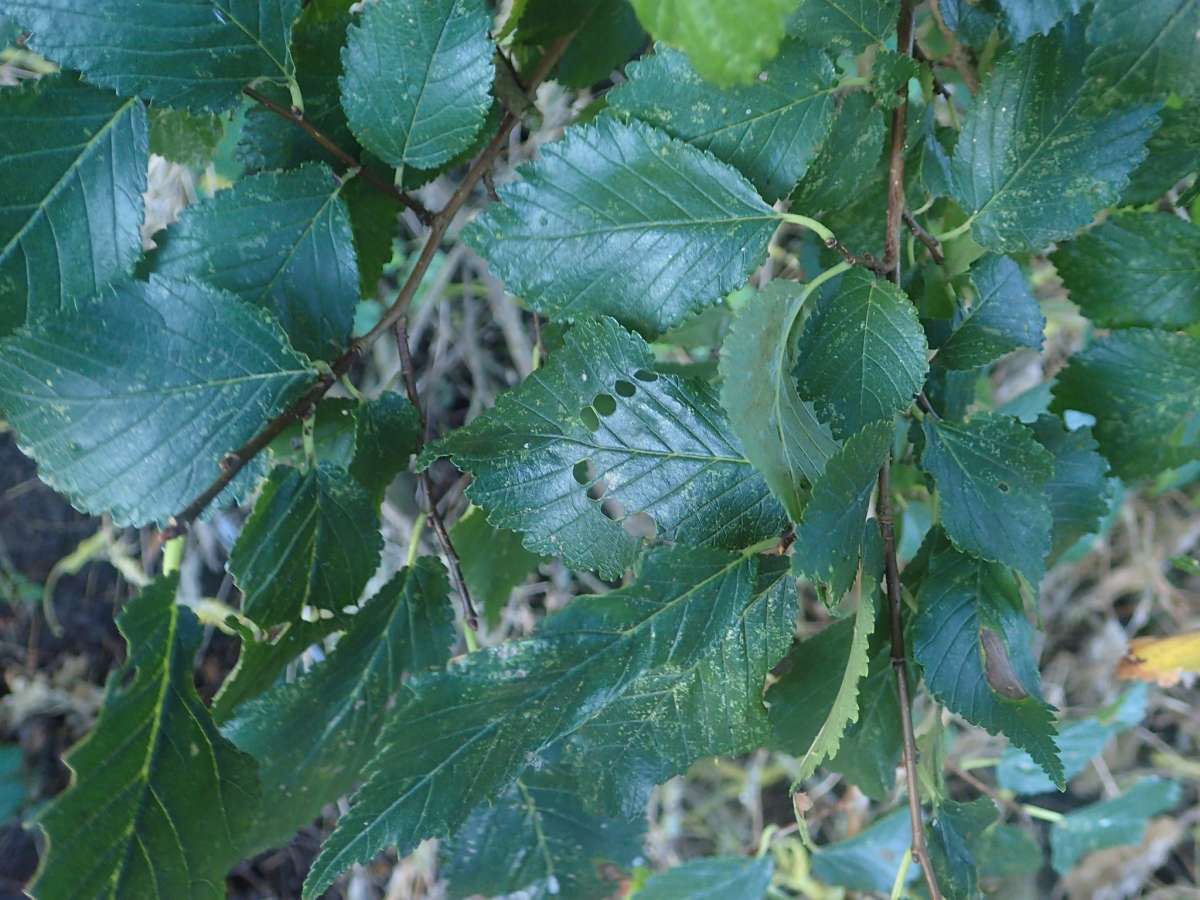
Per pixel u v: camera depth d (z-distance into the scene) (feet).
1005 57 0.83
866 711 1.02
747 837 2.03
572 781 1.08
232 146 1.30
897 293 0.80
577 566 0.84
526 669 0.81
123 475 0.81
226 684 0.93
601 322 0.81
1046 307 1.83
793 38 0.80
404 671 0.99
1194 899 2.03
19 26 0.80
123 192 0.84
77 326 0.79
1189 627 2.02
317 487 0.88
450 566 1.05
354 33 0.82
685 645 0.82
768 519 0.82
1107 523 1.62
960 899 0.92
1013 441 0.85
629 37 1.03
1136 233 0.95
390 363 1.93
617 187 0.82
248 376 0.83
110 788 0.79
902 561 1.42
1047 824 2.09
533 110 1.05
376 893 2.04
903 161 0.88
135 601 0.83
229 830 0.85
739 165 0.83
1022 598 0.93
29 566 2.09
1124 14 0.76
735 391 0.71
